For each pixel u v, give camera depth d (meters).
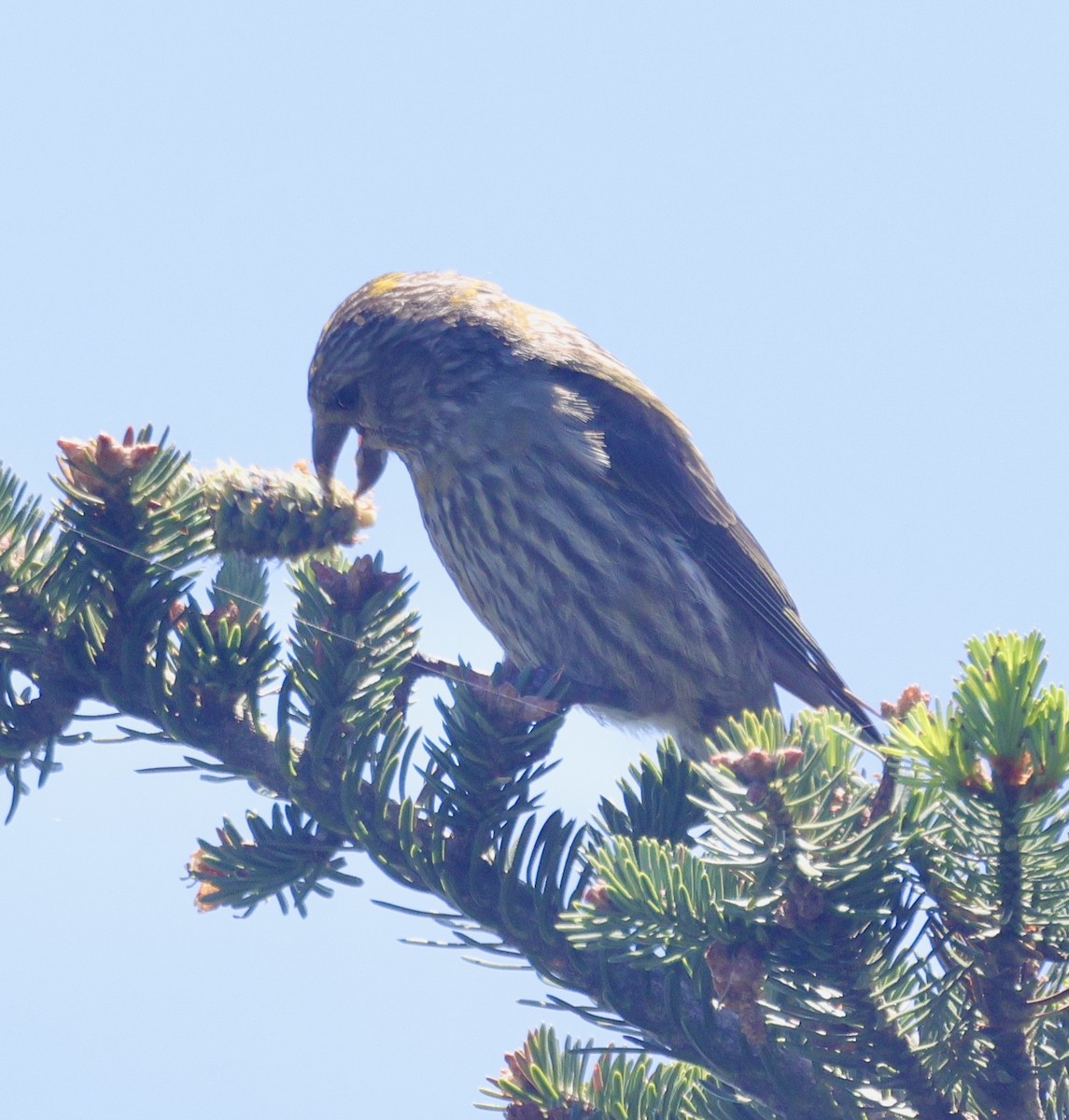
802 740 5.07
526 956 5.82
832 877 4.58
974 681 4.40
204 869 6.22
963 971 4.81
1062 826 4.45
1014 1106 4.86
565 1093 6.02
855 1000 4.79
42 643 6.25
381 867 6.04
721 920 4.73
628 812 6.56
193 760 6.26
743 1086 5.18
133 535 6.22
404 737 6.12
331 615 6.16
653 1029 5.42
